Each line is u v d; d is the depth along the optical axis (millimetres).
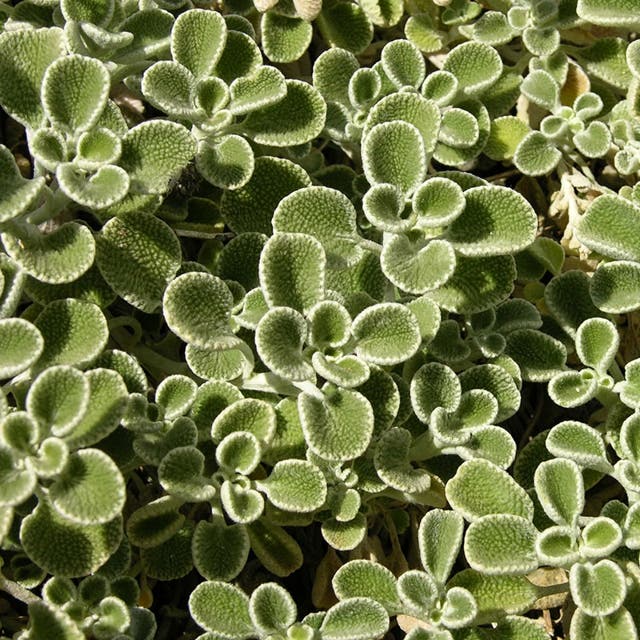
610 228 607
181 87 593
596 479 600
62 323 556
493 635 563
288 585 611
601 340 591
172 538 580
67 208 602
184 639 596
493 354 601
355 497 575
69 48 582
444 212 568
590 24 675
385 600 562
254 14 663
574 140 631
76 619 547
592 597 549
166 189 584
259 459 559
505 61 691
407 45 631
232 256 597
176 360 611
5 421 524
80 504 526
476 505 563
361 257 583
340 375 550
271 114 611
